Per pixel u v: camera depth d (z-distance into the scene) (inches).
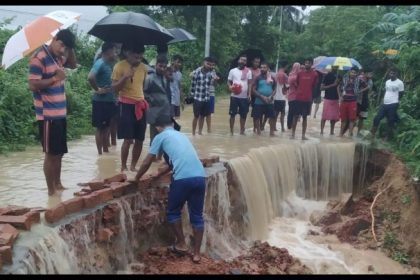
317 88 620.7
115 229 236.8
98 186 249.3
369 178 452.1
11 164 323.0
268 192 389.4
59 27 229.0
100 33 314.7
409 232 364.8
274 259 302.4
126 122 293.4
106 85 337.7
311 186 442.0
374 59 663.8
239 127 527.8
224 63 971.9
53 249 195.8
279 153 414.6
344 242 363.9
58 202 242.7
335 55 1146.7
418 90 485.1
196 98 451.2
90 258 219.5
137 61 280.2
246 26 1167.0
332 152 447.2
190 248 281.7
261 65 468.1
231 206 340.5
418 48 471.5
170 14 923.4
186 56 881.5
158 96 308.8
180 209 256.8
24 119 414.6
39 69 227.8
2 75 430.9
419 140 418.9
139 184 264.2
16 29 605.0
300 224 390.6
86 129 455.2
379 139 482.0
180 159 249.6
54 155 243.9
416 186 375.9
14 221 199.2
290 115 488.4
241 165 357.4
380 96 600.4
